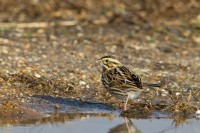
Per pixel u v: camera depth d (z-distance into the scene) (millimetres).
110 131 11633
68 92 14047
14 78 14508
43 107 13055
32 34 19797
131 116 12742
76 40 19344
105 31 20406
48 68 15992
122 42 19250
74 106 13203
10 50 17859
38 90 14008
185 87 14695
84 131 11586
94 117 12609
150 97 13875
